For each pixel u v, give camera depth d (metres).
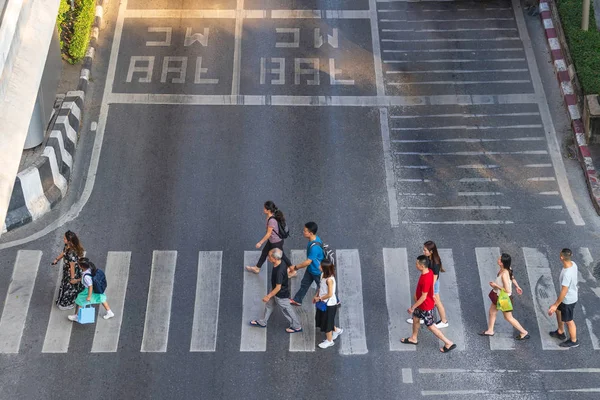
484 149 29.02
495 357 23.28
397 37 32.97
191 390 22.59
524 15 33.69
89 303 23.34
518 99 30.67
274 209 24.14
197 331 23.92
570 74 30.75
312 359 23.30
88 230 26.45
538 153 28.89
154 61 31.95
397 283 25.16
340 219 26.88
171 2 34.09
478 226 26.62
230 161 28.62
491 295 23.09
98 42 32.59
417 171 28.31
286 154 28.86
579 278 25.19
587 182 27.88
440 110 30.33
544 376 22.86
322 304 22.52
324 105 30.56
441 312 23.61
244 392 22.55
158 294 24.81
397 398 22.42
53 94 28.50
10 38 20.31
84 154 28.83
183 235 26.38
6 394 22.38
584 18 31.38
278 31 33.16
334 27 33.34
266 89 31.06
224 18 33.62
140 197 27.47
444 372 22.98
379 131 29.64
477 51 32.38
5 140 19.95
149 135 29.47
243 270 25.50
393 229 26.59
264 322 23.84
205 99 30.69
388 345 23.62
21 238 26.08
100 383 22.69
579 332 23.81
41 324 23.91
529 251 25.88
